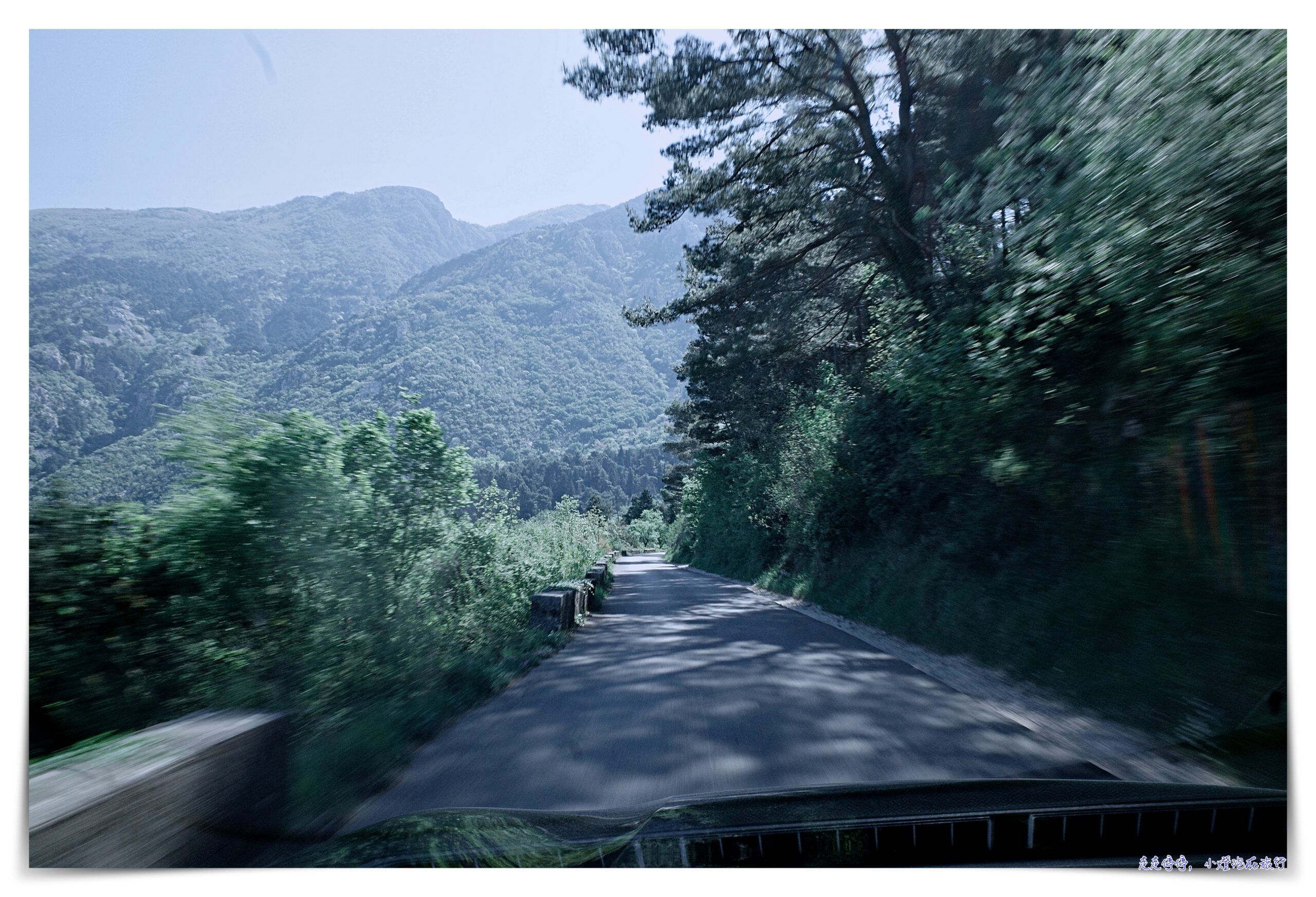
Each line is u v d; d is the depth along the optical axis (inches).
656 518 4810.5
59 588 202.2
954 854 96.9
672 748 224.7
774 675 345.7
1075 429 402.9
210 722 151.7
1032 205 409.1
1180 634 269.4
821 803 113.3
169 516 241.4
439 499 383.2
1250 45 261.1
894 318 625.6
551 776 203.5
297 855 121.3
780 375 1035.9
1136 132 301.6
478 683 327.6
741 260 863.1
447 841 108.7
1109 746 222.7
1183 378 307.1
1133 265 307.0
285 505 266.4
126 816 113.0
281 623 266.1
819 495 769.6
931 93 728.3
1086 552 370.0
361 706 266.7
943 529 556.4
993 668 362.3
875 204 761.0
